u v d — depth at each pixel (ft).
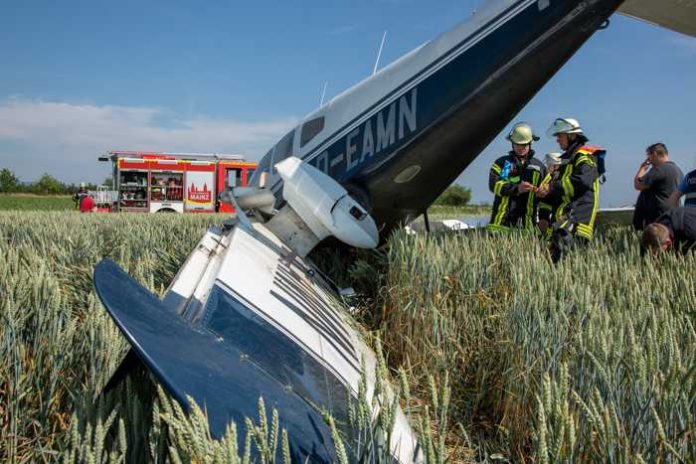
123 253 19.47
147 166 98.73
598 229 26.73
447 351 11.66
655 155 23.77
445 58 16.29
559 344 8.86
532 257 13.42
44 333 8.59
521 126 21.57
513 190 21.15
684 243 17.52
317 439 5.29
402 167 17.58
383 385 5.01
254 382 5.39
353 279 19.24
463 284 13.23
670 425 5.99
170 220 41.39
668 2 20.68
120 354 8.44
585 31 14.55
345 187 18.12
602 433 5.58
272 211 17.17
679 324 8.94
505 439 9.30
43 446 7.27
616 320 8.79
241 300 7.79
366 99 18.12
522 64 15.30
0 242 19.63
